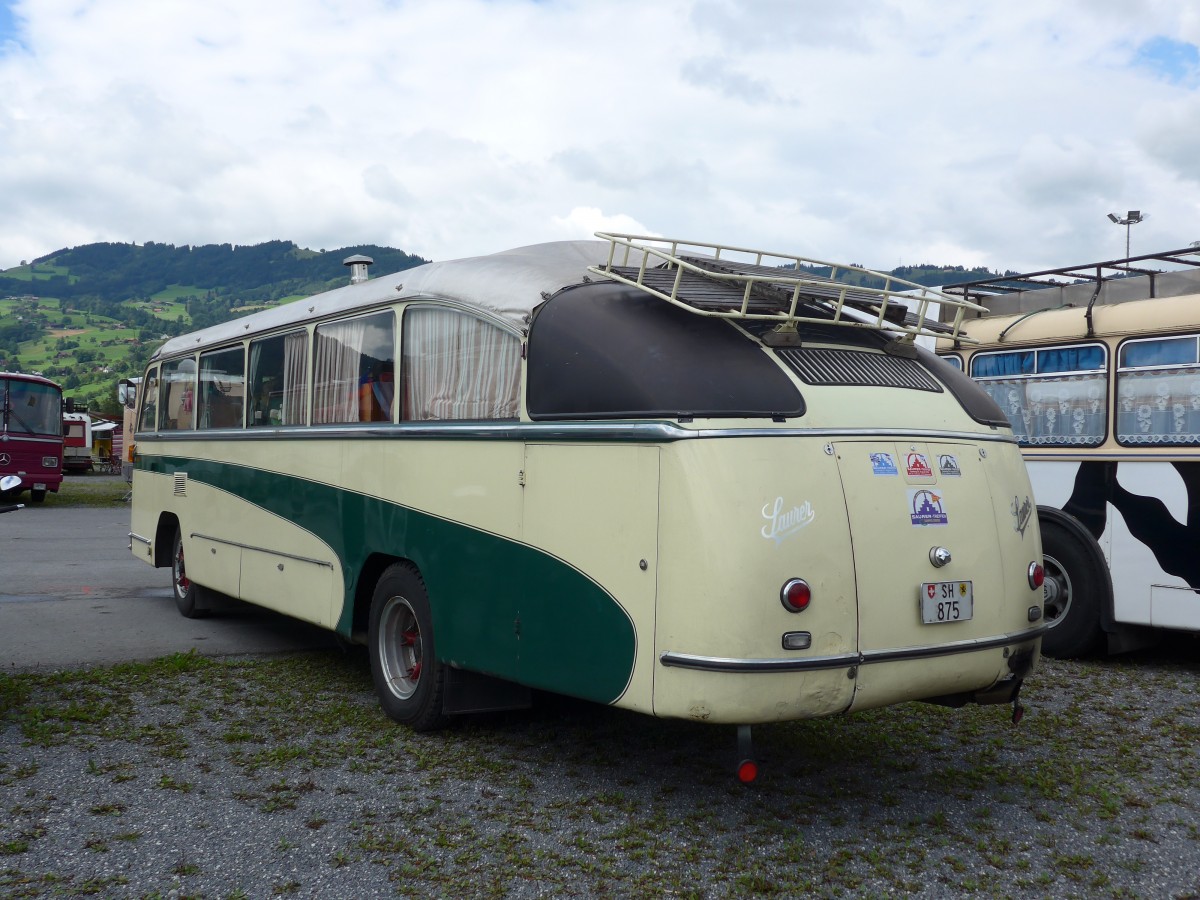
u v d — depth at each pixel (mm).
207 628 9211
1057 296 8891
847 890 4047
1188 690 7086
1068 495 7961
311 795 4949
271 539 7684
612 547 4617
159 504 10109
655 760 5547
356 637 6578
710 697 4234
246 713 6363
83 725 6016
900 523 4656
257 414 8094
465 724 6152
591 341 4910
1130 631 7859
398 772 5301
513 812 4766
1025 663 5156
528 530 5059
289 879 4039
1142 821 4770
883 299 5039
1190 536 7242
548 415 4977
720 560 4250
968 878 4156
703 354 4629
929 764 5543
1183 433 7305
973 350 8742
